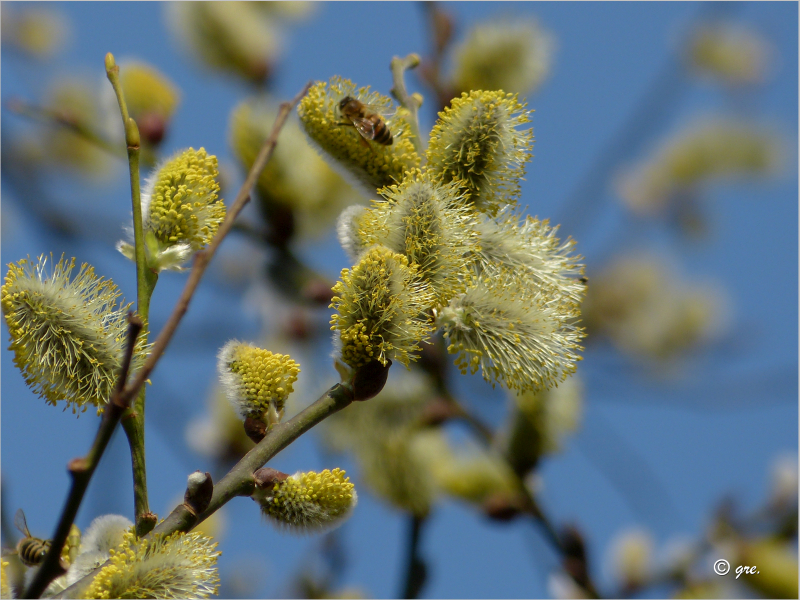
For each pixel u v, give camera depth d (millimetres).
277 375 689
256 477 680
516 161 718
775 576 810
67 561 686
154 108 800
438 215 701
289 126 810
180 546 672
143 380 654
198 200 695
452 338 704
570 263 722
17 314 684
